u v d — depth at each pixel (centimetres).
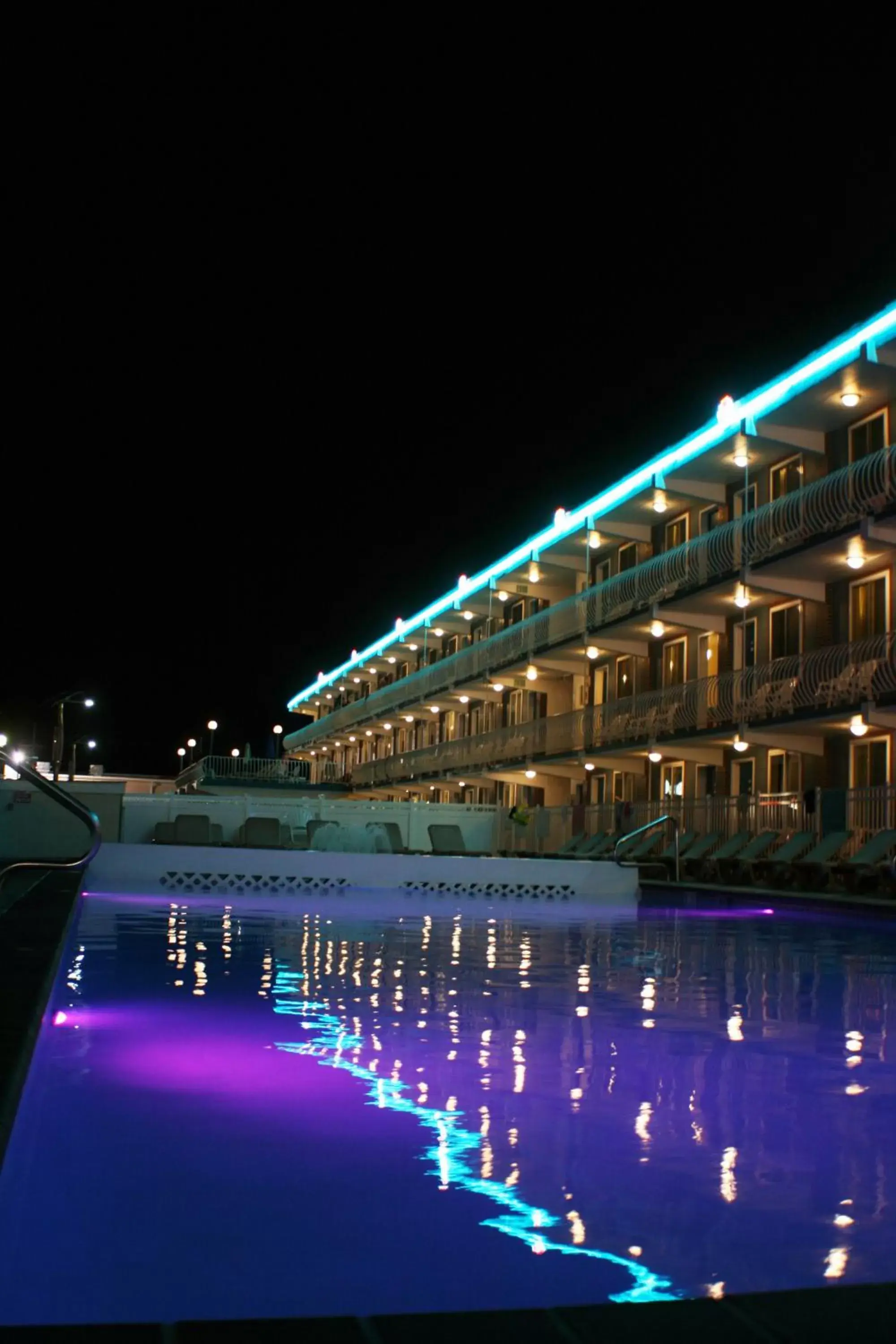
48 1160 370
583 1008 736
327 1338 206
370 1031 625
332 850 2650
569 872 2058
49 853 2250
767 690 2444
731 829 2519
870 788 2088
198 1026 627
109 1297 262
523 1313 219
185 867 1898
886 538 2072
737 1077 518
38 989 524
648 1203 333
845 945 1250
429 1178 354
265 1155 377
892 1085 506
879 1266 286
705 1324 214
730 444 2488
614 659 3462
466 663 4378
